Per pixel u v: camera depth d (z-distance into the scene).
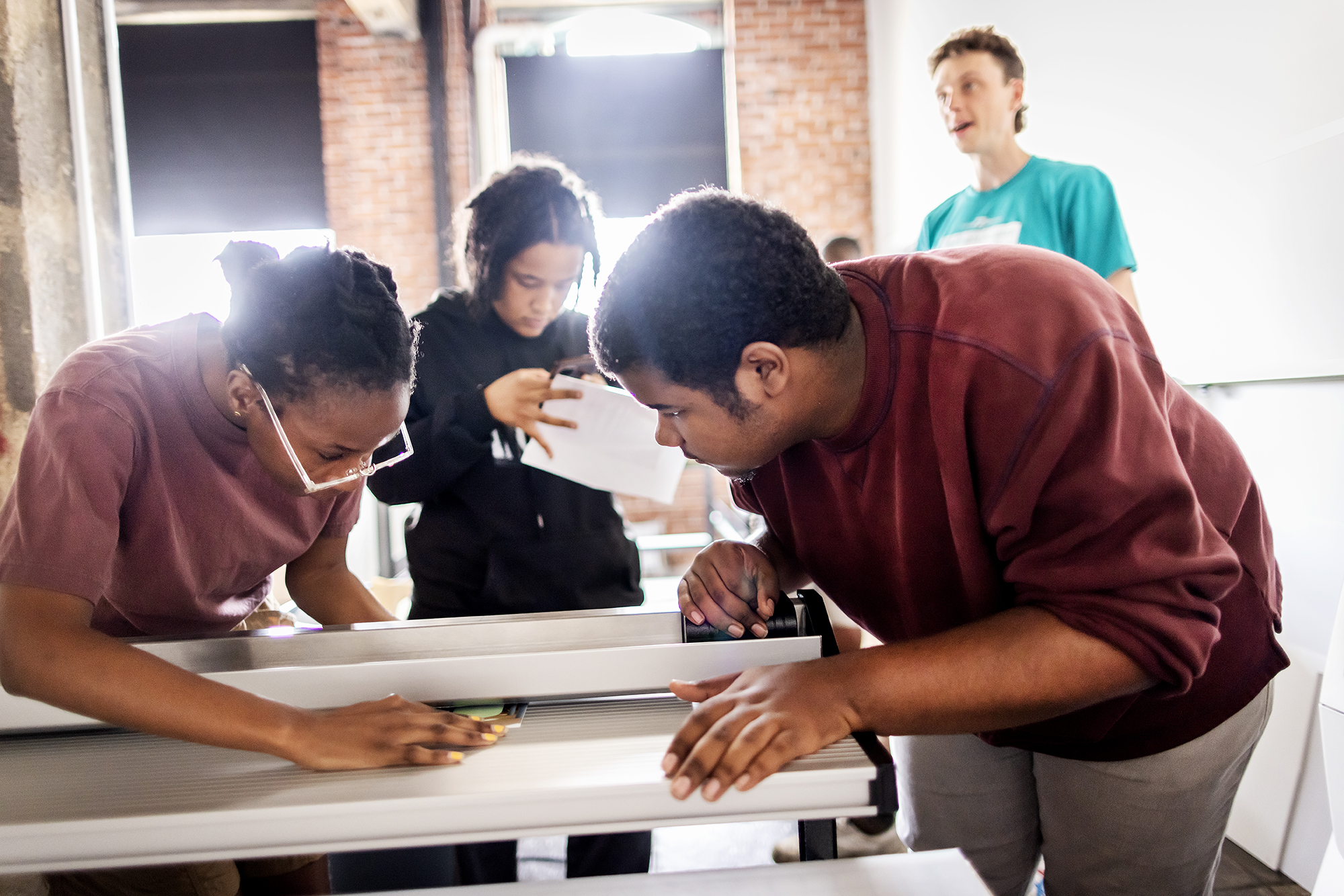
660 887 0.59
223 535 0.92
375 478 1.28
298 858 1.12
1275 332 1.66
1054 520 0.65
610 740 0.67
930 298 0.71
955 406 0.66
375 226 4.52
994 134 2.07
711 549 0.87
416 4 4.35
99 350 0.80
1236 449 0.82
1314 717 1.54
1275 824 1.60
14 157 1.69
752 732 0.58
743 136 4.70
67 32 1.82
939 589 0.80
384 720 0.65
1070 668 0.61
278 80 4.45
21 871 0.58
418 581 1.33
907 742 1.06
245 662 0.80
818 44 4.68
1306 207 1.58
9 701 0.73
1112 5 2.27
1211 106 1.86
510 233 1.24
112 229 2.04
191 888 1.01
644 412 1.30
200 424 0.84
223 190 4.47
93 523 0.72
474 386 1.30
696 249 0.64
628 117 4.69
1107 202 1.93
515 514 1.31
